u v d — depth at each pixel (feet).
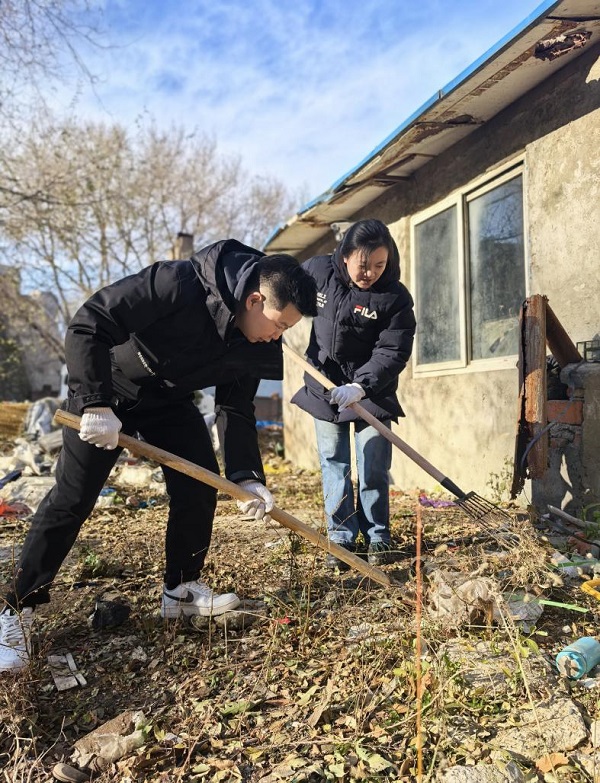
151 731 7.46
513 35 13.00
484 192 18.10
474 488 18.33
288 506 19.24
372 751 6.99
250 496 9.16
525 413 13.71
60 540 8.61
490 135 17.42
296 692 8.13
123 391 8.93
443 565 11.37
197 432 9.75
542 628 9.43
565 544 12.39
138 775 6.82
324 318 12.32
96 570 12.07
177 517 9.65
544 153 15.31
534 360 13.39
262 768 6.87
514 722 7.35
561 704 7.59
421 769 6.46
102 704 8.04
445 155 19.58
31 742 7.25
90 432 7.88
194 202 86.12
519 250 16.79
